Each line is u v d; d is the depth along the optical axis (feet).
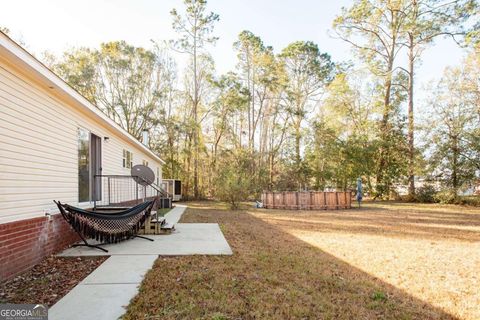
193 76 83.10
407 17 66.03
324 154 74.90
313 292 11.48
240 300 10.55
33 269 14.16
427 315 9.68
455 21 60.95
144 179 26.21
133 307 9.84
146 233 23.07
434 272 14.29
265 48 88.12
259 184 78.13
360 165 70.33
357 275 13.76
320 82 90.53
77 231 16.88
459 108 56.54
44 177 16.11
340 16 70.69
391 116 71.31
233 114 87.71
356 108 77.92
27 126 14.52
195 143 79.87
